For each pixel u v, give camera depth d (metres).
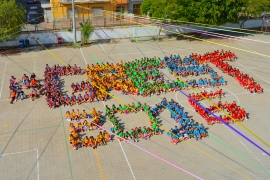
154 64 33.62
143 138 22.55
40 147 21.19
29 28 42.84
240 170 19.55
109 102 27.03
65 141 21.88
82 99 26.78
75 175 18.80
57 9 46.59
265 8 44.84
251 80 29.95
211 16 41.22
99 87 28.23
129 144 21.86
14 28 36.09
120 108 25.41
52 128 23.27
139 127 22.91
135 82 29.31
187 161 20.28
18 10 36.38
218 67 34.47
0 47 38.53
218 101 27.56
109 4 48.88
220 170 19.50
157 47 40.22
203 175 19.05
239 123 24.44
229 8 41.25
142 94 28.25
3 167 19.31
